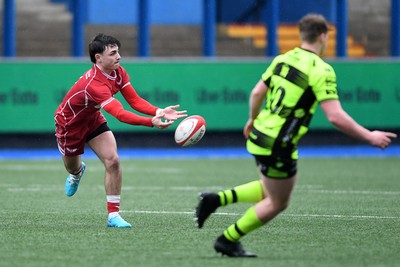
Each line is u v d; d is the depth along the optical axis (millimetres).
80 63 72500
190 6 98438
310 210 38625
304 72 23844
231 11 94250
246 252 25188
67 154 32844
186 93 74438
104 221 34188
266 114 24266
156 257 25125
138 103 31719
